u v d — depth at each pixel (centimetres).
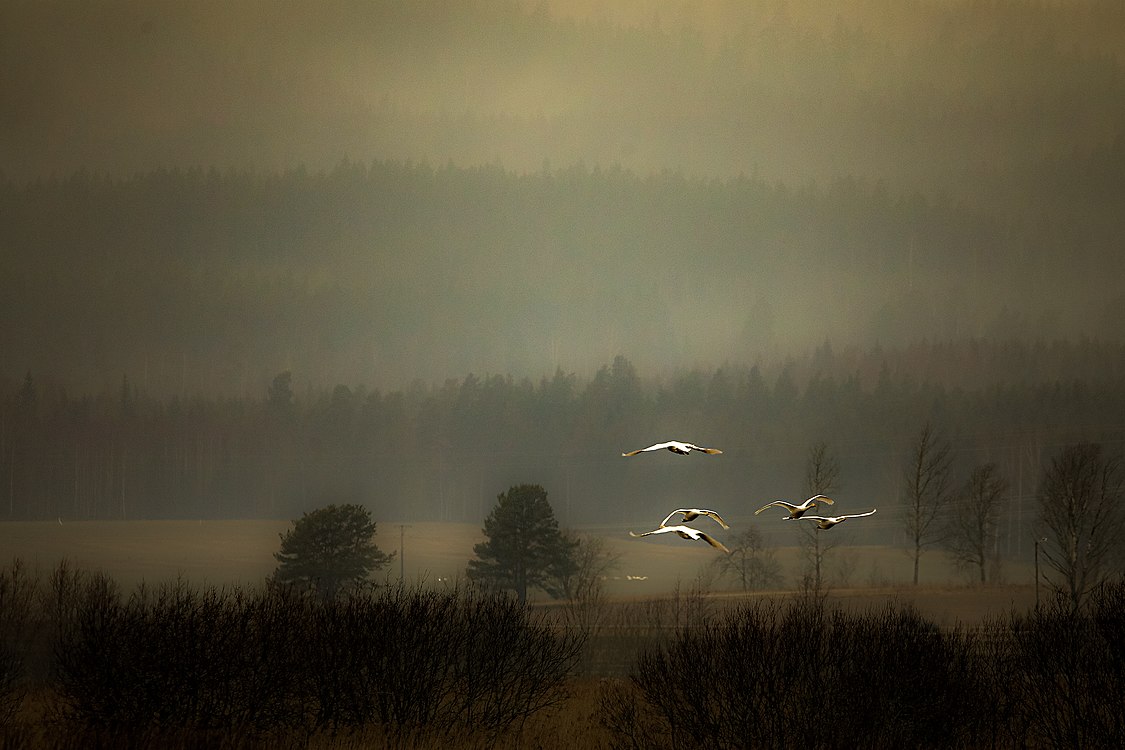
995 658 2955
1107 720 2575
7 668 3200
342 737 2780
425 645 2992
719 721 2742
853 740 2588
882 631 2873
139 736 2541
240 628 2856
